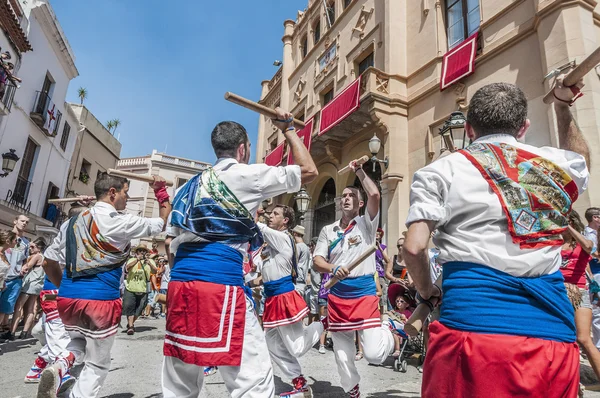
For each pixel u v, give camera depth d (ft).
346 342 10.96
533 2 26.30
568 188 4.41
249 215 6.81
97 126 77.05
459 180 4.34
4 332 21.95
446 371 3.98
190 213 6.64
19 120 45.57
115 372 14.37
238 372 6.35
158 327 30.07
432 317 6.42
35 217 50.37
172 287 6.55
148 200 98.22
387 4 38.60
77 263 9.45
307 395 11.52
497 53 28.32
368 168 39.70
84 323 9.20
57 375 8.70
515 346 3.68
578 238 11.11
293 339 11.66
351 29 45.55
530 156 4.43
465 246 4.16
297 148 7.59
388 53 37.17
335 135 41.09
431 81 33.60
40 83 49.80
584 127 21.50
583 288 11.42
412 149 34.50
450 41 34.17
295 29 63.52
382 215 34.45
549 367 3.65
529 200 4.15
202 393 11.84
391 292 10.21
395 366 16.25
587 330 11.16
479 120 4.87
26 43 41.14
